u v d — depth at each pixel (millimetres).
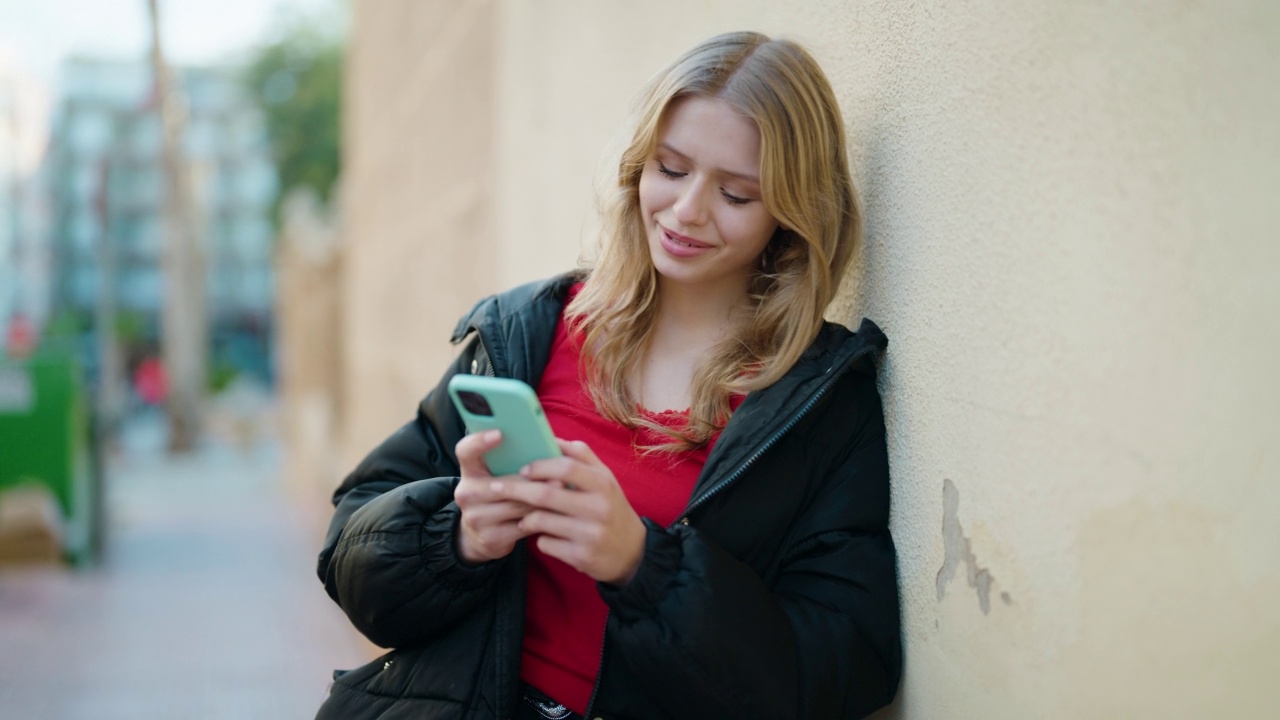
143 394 38000
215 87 49781
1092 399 1083
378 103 8164
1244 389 891
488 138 4387
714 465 1402
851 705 1412
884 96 1550
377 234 8078
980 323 1289
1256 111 878
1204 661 934
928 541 1410
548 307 1631
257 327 53812
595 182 1655
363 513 1470
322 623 7094
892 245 1530
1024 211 1199
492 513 1292
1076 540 1107
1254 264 880
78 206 48000
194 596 7988
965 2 1318
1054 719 1142
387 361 7266
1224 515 912
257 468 22344
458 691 1432
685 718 1343
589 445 1528
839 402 1495
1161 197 983
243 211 51438
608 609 1469
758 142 1421
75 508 8992
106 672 5711
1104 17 1061
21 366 8797
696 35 2281
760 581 1351
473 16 4660
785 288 1494
